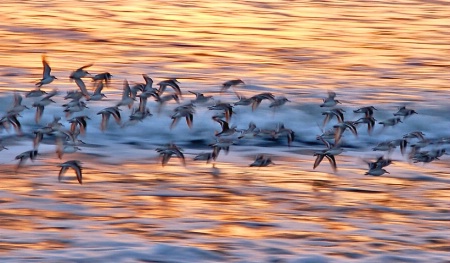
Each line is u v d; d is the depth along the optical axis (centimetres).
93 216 1406
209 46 3081
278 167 1770
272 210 1471
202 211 1453
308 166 1784
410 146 1869
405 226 1400
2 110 2145
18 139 1939
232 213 1446
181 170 1727
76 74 1756
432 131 2117
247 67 2733
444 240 1321
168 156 1552
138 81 2478
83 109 1891
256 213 1449
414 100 2295
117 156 1836
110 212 1433
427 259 1222
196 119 2081
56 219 1384
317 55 2983
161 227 1348
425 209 1512
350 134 2052
